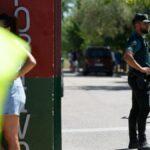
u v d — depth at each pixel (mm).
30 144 14359
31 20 14242
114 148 20266
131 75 18422
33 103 14328
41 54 14297
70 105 36781
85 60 88000
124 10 72500
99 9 77750
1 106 6438
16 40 7086
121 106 36000
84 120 28266
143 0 35719
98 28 79312
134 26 18594
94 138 22547
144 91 18266
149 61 18469
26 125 14328
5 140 12898
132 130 19250
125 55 18141
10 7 14195
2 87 6406
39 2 14266
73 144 21141
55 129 14609
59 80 14609
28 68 12266
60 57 14578
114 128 25344
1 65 6473
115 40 84250
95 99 41938
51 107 14391
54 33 14438
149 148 18609
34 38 14266
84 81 70688
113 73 91062
